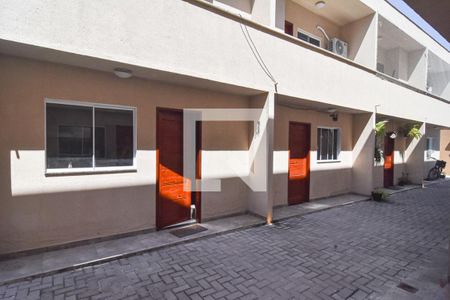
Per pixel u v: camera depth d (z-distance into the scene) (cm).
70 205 399
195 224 538
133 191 457
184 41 427
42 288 304
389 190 1036
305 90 627
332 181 850
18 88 355
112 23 359
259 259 395
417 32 1081
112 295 295
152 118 475
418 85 1194
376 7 820
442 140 1634
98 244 419
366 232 532
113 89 431
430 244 472
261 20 590
